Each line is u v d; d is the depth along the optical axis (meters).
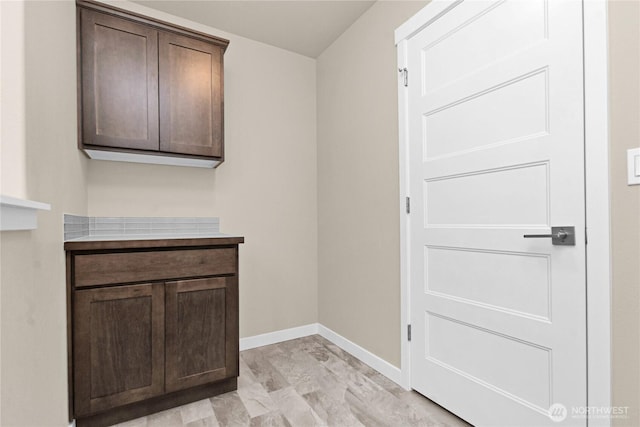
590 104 1.12
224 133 2.38
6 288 0.81
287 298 2.76
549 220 1.23
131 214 2.18
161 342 1.65
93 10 1.78
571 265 1.17
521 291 1.33
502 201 1.40
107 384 1.52
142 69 1.90
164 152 1.97
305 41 2.67
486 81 1.46
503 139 1.39
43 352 1.10
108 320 1.54
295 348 2.53
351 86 2.44
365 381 1.98
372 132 2.21
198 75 2.08
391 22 2.03
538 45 1.27
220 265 1.83
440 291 1.69
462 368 1.57
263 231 2.67
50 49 1.26
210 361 1.77
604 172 1.09
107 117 1.81
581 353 1.14
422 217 1.79
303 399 1.77
